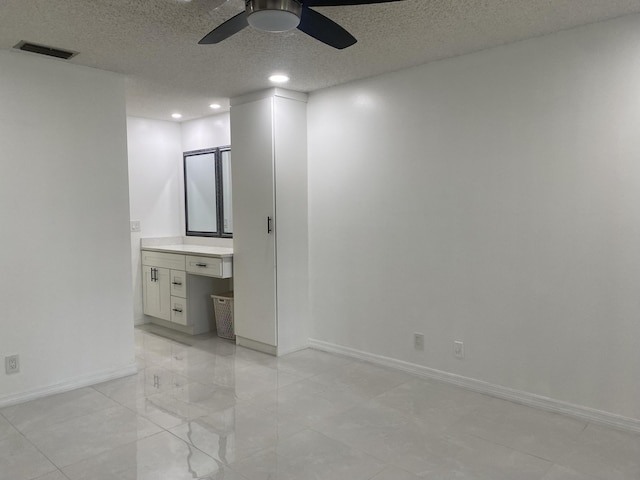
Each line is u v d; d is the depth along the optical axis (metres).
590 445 2.51
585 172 2.75
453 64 3.25
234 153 4.32
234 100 4.29
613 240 2.68
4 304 3.03
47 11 2.41
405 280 3.62
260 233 4.14
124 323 3.62
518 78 2.96
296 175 4.16
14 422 2.82
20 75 3.06
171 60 3.22
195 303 4.85
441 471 2.28
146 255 5.20
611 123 2.65
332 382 3.47
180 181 5.58
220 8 2.39
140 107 4.69
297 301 4.25
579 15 2.55
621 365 2.69
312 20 2.14
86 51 3.03
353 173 3.90
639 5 2.43
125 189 3.59
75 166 3.32
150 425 2.78
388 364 3.78
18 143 3.06
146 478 2.22
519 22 2.64
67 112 3.27
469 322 3.29
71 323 3.33
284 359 4.02
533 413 2.92
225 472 2.27
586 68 2.71
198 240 5.46
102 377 3.50
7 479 2.22
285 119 4.04
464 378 3.34
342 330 4.09
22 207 3.09
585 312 2.79
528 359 3.03
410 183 3.54
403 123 3.55
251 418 2.87
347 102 3.90
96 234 3.44
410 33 2.78
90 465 2.34
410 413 2.93
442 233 3.39
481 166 3.16
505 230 3.08
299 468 2.31
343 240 4.02
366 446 2.52
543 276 2.94
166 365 3.89
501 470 2.28
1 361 3.03
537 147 2.92
